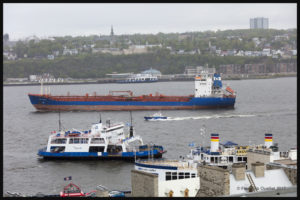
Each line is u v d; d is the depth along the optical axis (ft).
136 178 452.76
